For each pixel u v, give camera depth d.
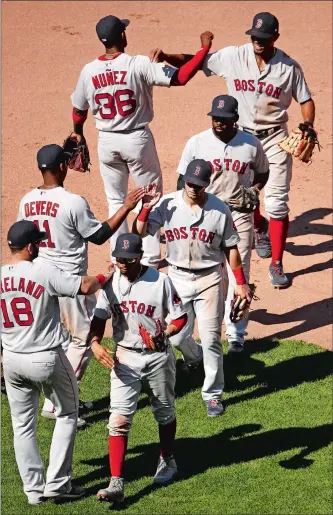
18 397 27.88
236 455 31.23
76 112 38.22
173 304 28.27
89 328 30.61
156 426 32.69
